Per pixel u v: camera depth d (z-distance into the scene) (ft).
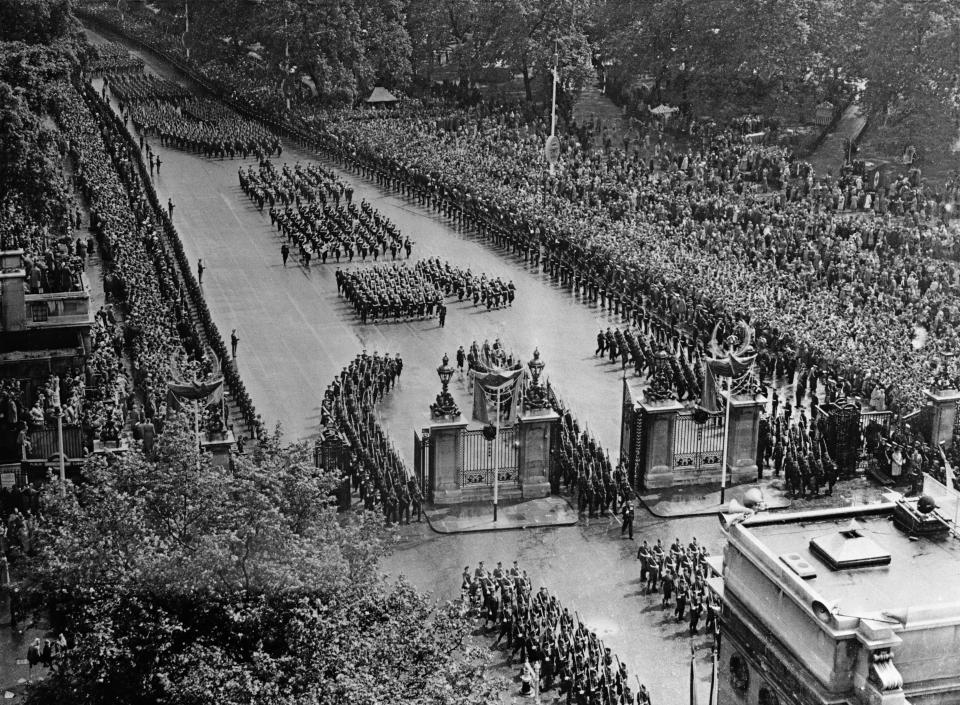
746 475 309.01
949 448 314.96
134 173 598.34
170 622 176.45
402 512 289.53
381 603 185.57
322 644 170.91
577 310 441.27
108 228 480.64
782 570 148.56
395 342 408.26
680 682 227.20
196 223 556.10
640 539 282.77
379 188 611.88
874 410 324.19
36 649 219.61
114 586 180.86
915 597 145.79
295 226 518.78
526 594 238.27
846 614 139.95
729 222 506.07
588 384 372.79
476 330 419.74
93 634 176.04
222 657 173.17
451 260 499.51
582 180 565.53
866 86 611.88
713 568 166.50
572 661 218.18
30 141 467.11
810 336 371.76
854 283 431.02
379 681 168.66
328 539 196.34
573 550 277.85
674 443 308.19
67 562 184.96
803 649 144.36
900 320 399.65
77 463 285.02
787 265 458.09
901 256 465.47
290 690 165.07
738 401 304.30
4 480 286.87
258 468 203.62
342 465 293.02
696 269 437.58
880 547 156.04
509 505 297.74
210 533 189.16
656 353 360.69
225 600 180.65
